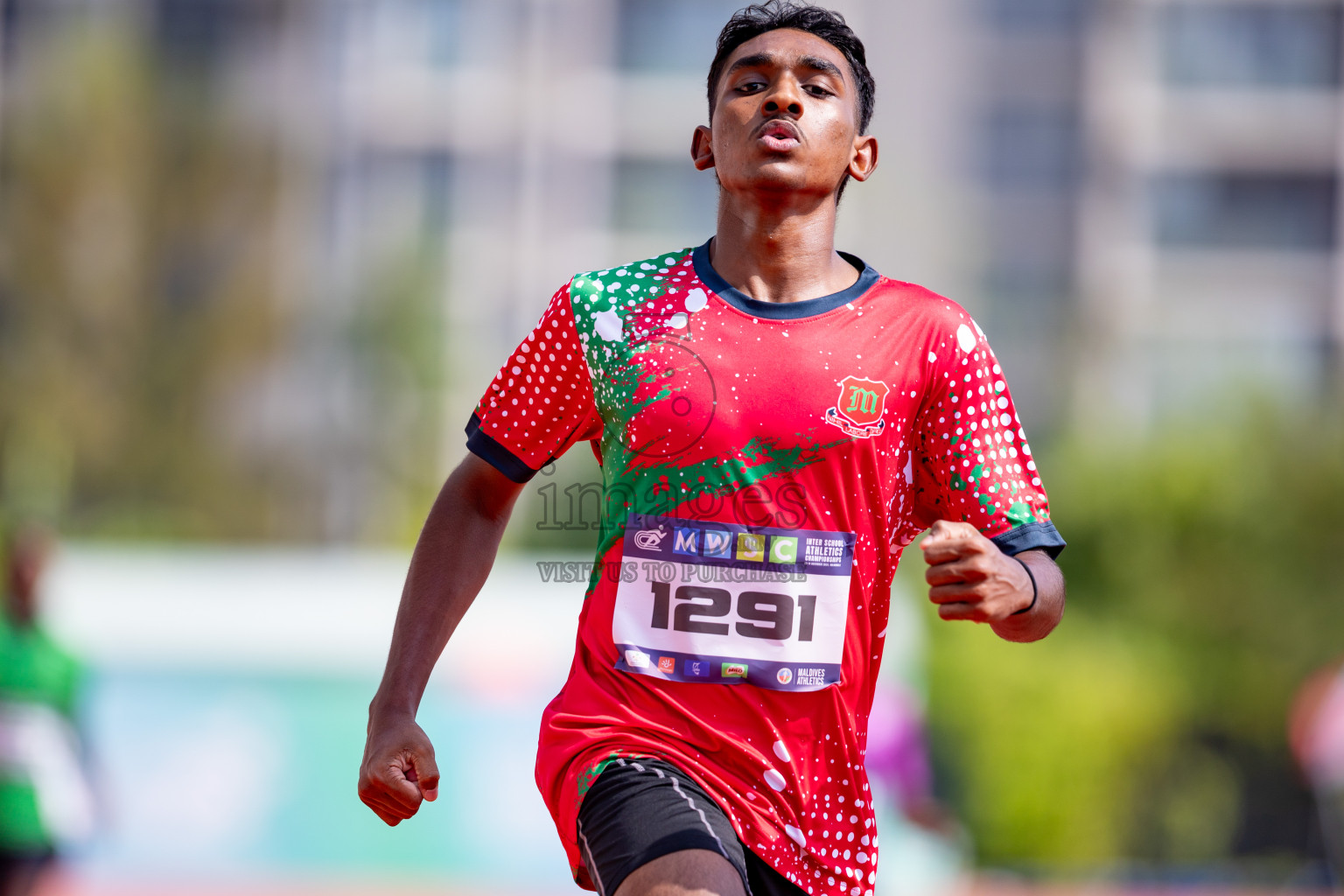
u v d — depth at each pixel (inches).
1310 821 2768.2
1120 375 4242.1
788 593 326.0
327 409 3543.3
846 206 3351.4
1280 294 4311.0
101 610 1286.9
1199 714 2795.3
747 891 298.8
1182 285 4320.9
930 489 349.1
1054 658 2226.9
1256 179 4328.3
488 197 4276.6
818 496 327.6
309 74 4227.4
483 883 1282.0
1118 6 4313.5
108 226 3671.3
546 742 338.0
